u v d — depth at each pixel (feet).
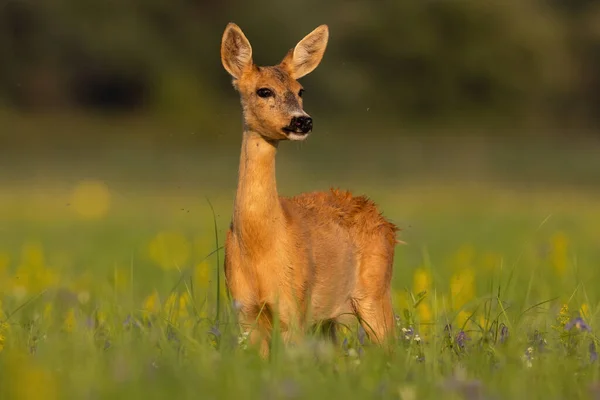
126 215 87.71
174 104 186.91
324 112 196.95
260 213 25.29
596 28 217.36
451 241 63.57
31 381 17.65
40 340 24.75
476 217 84.53
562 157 167.43
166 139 179.42
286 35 187.93
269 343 24.77
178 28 194.59
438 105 206.69
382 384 19.42
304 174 129.39
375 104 202.39
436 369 21.33
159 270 47.42
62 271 46.39
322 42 29.60
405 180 126.82
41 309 31.78
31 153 157.58
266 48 187.73
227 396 18.49
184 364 21.27
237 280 25.59
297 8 191.52
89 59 187.21
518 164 154.71
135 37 186.50
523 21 208.33
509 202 102.73
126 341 23.36
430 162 153.89
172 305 26.63
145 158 153.58
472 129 204.64
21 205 95.35
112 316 27.89
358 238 28.32
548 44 210.79
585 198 110.22
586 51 217.56
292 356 20.89
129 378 19.35
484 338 24.29
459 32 206.69
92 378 19.56
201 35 194.90
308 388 18.81
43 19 181.78
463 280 31.60
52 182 119.34
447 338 24.86
